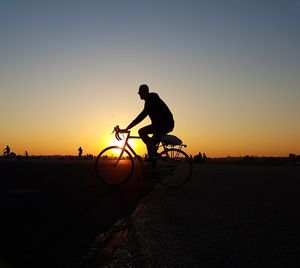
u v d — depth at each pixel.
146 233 5.41
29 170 18.38
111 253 4.48
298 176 15.71
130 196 9.00
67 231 5.51
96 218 6.40
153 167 10.34
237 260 4.32
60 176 14.52
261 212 7.00
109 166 10.66
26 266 4.07
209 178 14.34
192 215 6.67
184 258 4.36
